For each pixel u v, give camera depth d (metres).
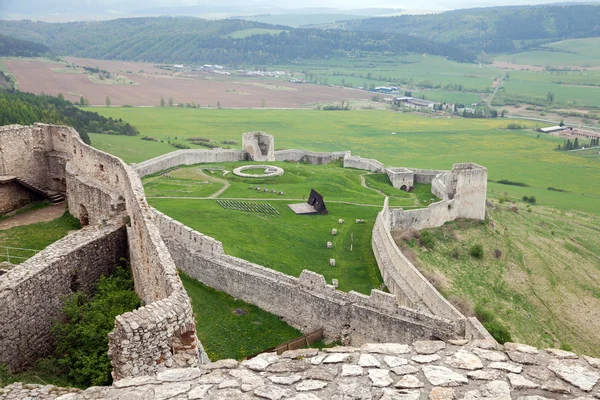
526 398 11.97
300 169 106.31
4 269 33.38
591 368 13.04
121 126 169.00
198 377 13.27
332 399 12.10
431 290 43.16
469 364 13.26
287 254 58.75
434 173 113.38
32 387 15.62
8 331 25.25
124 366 16.94
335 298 40.31
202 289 45.69
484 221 93.56
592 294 79.50
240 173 97.75
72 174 46.31
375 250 60.50
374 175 112.50
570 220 116.06
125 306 28.27
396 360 13.54
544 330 65.38
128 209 36.47
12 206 49.06
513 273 79.62
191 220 66.12
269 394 12.34
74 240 32.50
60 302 29.12
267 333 40.41
